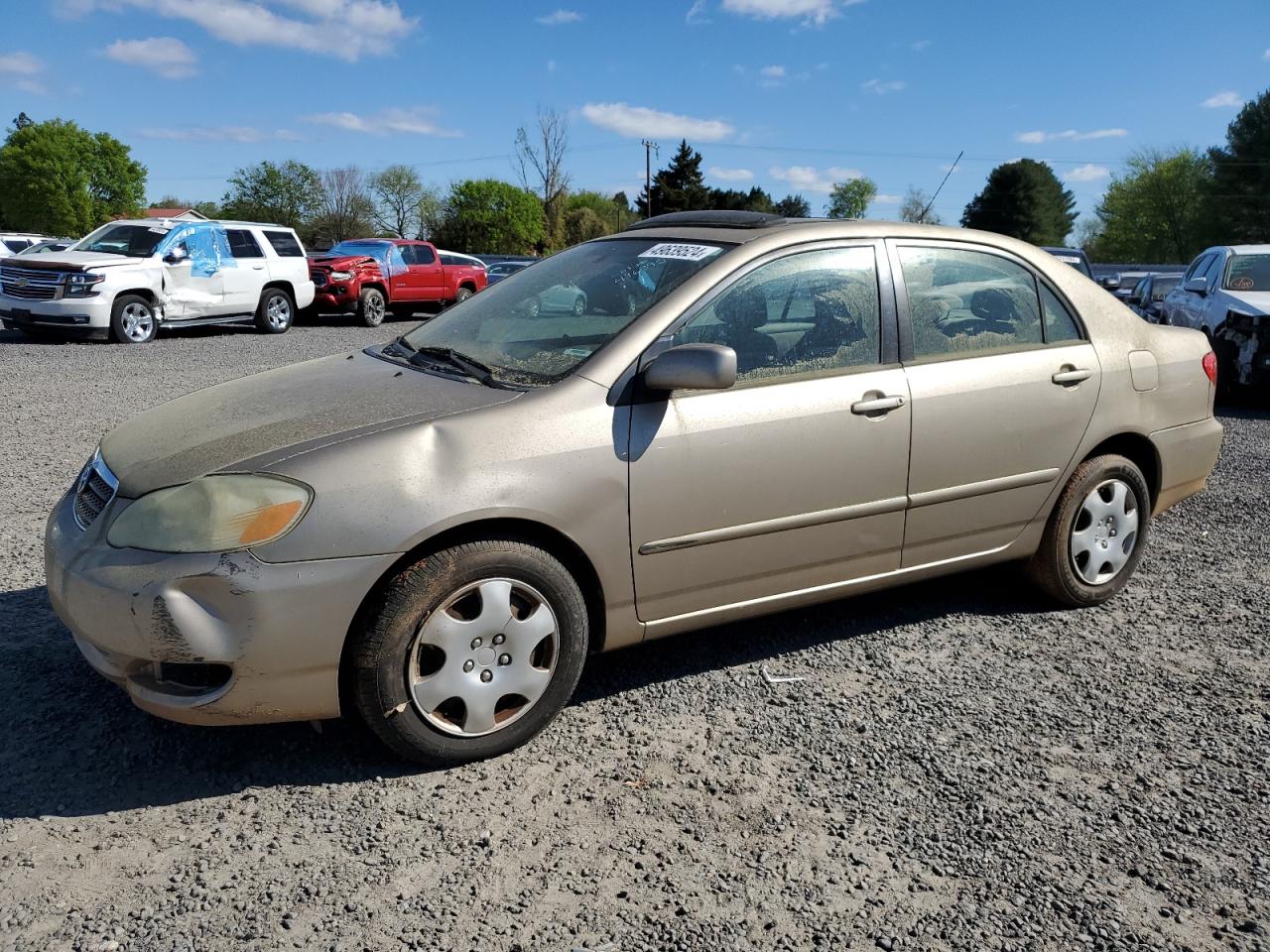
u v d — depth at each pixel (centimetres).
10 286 1457
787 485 351
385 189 8181
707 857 268
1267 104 6562
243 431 311
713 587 349
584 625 323
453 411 311
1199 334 487
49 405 945
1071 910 250
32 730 321
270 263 1738
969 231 418
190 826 275
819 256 372
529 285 409
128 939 230
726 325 348
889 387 372
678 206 7788
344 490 284
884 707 356
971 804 296
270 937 232
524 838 274
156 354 1383
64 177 8506
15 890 245
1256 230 6619
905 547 389
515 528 309
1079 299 437
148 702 284
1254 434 907
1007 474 407
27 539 518
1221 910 252
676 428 329
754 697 362
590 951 230
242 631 275
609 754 320
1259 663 400
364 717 295
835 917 245
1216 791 307
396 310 2289
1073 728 345
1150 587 486
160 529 281
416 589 290
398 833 274
